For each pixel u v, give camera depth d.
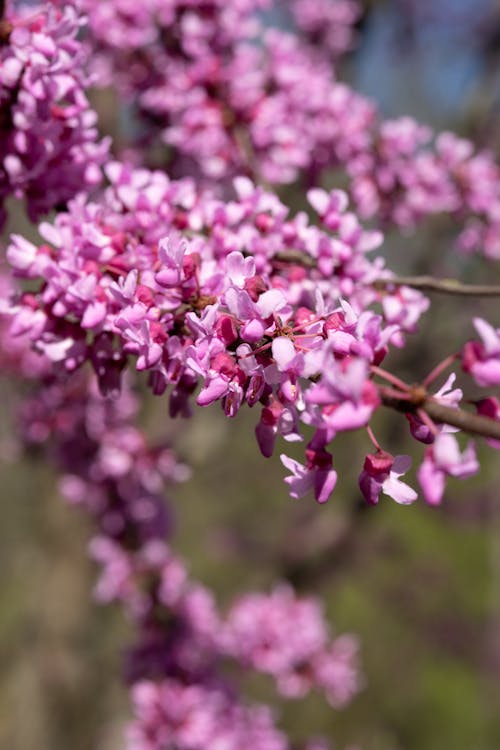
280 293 0.28
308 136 0.58
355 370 0.26
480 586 1.91
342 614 1.83
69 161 0.36
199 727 0.64
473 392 0.73
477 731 1.67
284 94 0.56
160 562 0.71
